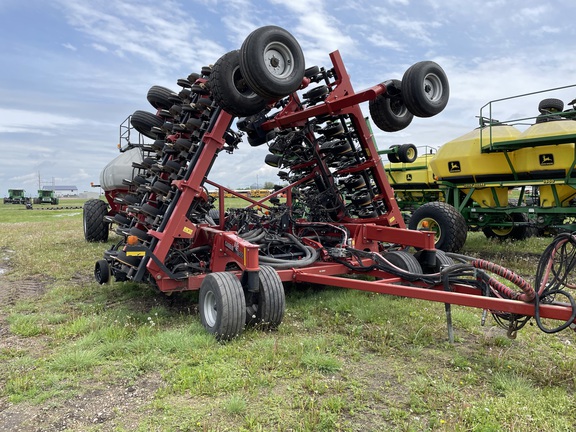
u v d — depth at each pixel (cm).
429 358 390
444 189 1092
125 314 521
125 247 515
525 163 875
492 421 284
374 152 698
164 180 558
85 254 1001
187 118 567
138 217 568
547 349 407
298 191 789
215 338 432
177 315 532
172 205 520
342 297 578
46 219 2595
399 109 713
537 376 348
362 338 439
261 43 474
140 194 637
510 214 982
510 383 334
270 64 491
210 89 516
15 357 414
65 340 455
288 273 535
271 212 700
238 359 390
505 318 381
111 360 398
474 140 952
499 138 894
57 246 1154
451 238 868
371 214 719
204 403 319
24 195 6397
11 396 333
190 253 554
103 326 479
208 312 459
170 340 427
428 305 539
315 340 425
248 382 342
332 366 369
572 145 807
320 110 640
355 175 727
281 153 742
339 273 581
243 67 478
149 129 680
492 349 408
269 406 310
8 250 1154
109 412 311
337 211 755
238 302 431
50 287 707
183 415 302
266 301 454
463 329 462
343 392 329
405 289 417
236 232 635
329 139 716
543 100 975
